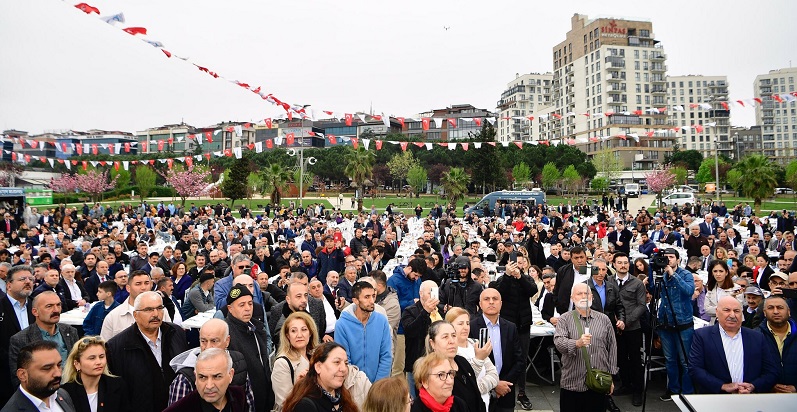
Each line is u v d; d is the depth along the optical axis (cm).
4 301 552
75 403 402
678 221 2644
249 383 414
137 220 2728
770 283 709
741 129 15175
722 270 771
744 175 4484
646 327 734
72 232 2212
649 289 812
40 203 5841
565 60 11594
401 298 812
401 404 328
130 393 437
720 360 495
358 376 435
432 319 551
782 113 15050
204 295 776
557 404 682
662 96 10231
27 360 376
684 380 670
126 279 803
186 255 1277
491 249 1680
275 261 1278
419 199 7431
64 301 853
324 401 364
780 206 5244
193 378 381
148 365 449
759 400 333
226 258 1130
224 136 9750
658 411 658
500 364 530
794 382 486
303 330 444
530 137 12850
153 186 6506
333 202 6781
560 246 1287
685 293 678
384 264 1462
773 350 496
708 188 7350
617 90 10050
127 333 454
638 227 2397
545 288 890
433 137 12181
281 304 605
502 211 3812
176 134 10356
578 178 7688
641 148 9862
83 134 10725
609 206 4791
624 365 722
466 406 410
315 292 667
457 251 1220
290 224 2461
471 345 496
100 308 696
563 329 558
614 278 744
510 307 668
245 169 5731
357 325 518
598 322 553
